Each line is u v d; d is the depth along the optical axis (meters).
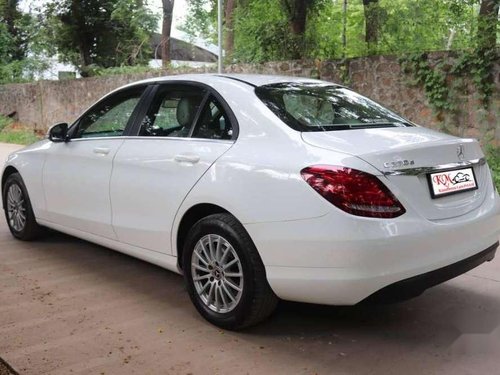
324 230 3.19
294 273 3.35
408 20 13.70
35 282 4.79
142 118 4.58
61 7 20.69
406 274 3.24
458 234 3.49
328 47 13.59
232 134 3.85
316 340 3.69
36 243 5.98
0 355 3.46
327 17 14.67
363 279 3.15
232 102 3.96
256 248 3.51
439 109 9.11
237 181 3.58
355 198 3.16
